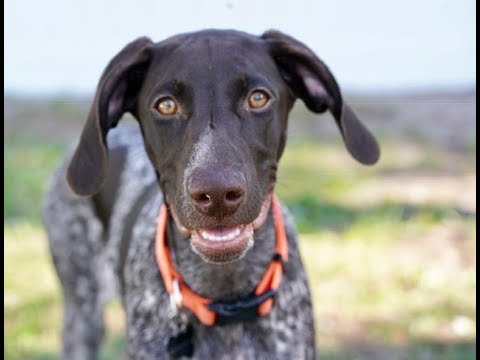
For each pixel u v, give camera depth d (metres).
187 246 0.82
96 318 1.21
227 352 0.83
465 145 2.36
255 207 0.73
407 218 1.77
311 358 0.88
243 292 0.82
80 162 0.82
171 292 0.83
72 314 1.21
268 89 0.77
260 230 0.81
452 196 1.92
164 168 0.78
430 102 2.80
